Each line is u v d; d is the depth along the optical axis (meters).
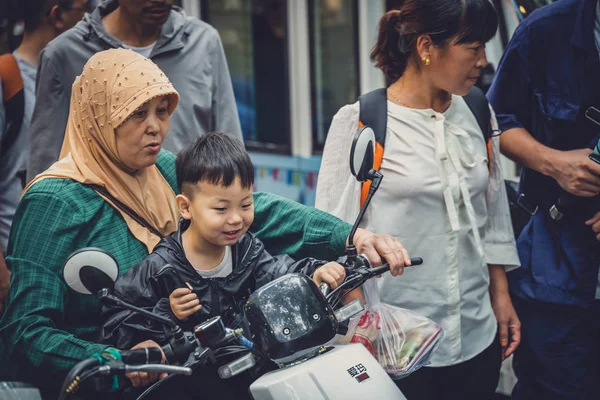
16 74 9.24
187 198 5.87
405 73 7.31
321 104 14.12
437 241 7.21
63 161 6.32
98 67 6.19
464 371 7.41
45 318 5.81
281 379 5.24
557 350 8.02
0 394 5.85
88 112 6.21
